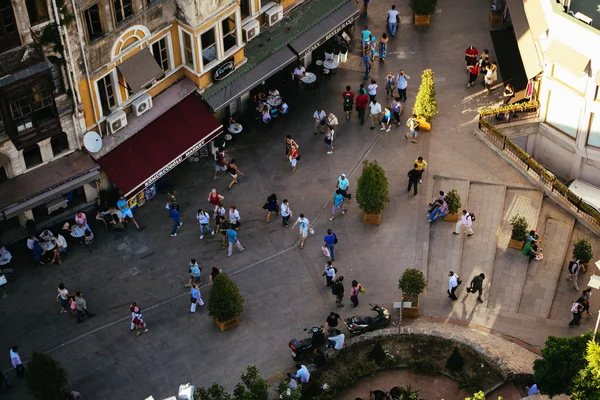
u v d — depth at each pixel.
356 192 53.72
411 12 65.00
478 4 65.62
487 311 49.56
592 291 51.25
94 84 48.75
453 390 44.88
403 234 52.66
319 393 44.03
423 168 53.84
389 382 45.25
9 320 48.34
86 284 49.94
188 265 51.06
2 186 48.53
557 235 54.03
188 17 50.38
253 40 56.47
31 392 44.16
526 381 44.84
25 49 44.66
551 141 57.84
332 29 58.44
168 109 52.72
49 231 50.25
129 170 50.91
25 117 46.12
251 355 47.06
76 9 45.69
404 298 48.47
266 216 53.44
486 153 57.00
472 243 52.72
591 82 53.47
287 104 59.25
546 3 54.56
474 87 60.44
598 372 38.47
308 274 50.78
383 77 60.97
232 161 54.16
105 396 45.47
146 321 48.50
